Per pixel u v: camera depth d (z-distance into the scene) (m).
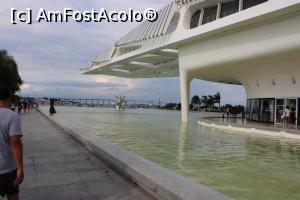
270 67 23.80
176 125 27.14
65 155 8.48
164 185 4.55
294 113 23.28
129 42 38.34
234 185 7.52
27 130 15.30
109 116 39.66
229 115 41.84
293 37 19.11
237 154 12.07
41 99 82.25
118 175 6.30
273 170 9.27
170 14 30.44
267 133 19.62
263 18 20.08
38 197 5.00
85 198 4.94
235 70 27.73
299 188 7.32
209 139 16.73
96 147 8.42
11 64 38.72
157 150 12.58
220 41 25.03
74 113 43.69
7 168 3.36
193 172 8.81
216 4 26.05
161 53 34.69
